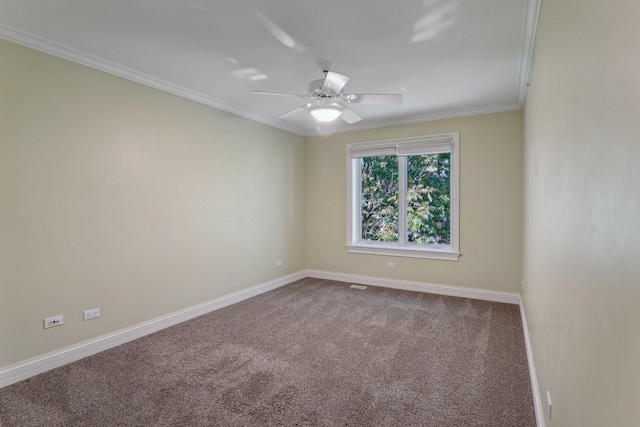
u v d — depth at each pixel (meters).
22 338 2.39
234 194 4.16
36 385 2.30
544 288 1.84
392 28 2.30
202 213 3.74
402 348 2.85
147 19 2.20
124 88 2.99
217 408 2.04
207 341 3.01
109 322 2.89
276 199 4.86
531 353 2.44
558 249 1.42
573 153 1.12
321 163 5.36
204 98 3.70
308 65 2.90
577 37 1.05
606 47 0.75
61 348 2.59
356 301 4.16
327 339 3.04
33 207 2.44
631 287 0.59
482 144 4.17
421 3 2.01
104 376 2.41
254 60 2.81
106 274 2.88
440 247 4.60
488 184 4.14
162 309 3.32
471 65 2.87
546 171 1.80
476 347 2.85
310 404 2.08
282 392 2.21
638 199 0.56
